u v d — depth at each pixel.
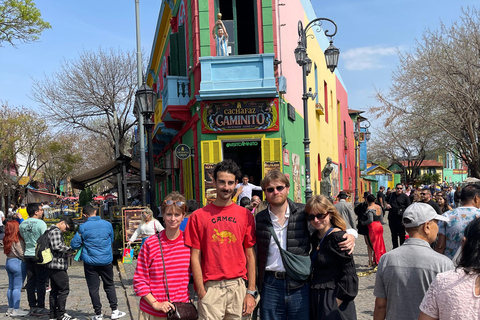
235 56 14.06
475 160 24.17
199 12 14.45
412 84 24.25
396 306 3.63
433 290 2.70
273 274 4.46
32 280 8.34
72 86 31.86
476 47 22.66
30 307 8.34
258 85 13.98
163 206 4.35
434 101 23.27
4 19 18.39
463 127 24.33
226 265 4.31
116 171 18.23
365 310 7.46
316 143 22.55
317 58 23.59
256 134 14.43
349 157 36.31
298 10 19.19
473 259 2.58
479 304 2.56
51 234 7.46
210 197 14.23
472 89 22.69
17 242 8.30
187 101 15.93
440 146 30.64
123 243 13.38
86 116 32.75
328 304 4.20
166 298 4.26
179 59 17.02
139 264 4.35
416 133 27.84
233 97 14.21
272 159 14.34
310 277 4.45
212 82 14.06
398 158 55.12
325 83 26.41
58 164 47.97
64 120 31.94
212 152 14.47
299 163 18.41
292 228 4.46
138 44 16.75
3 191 37.34
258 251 4.54
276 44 14.43
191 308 4.21
